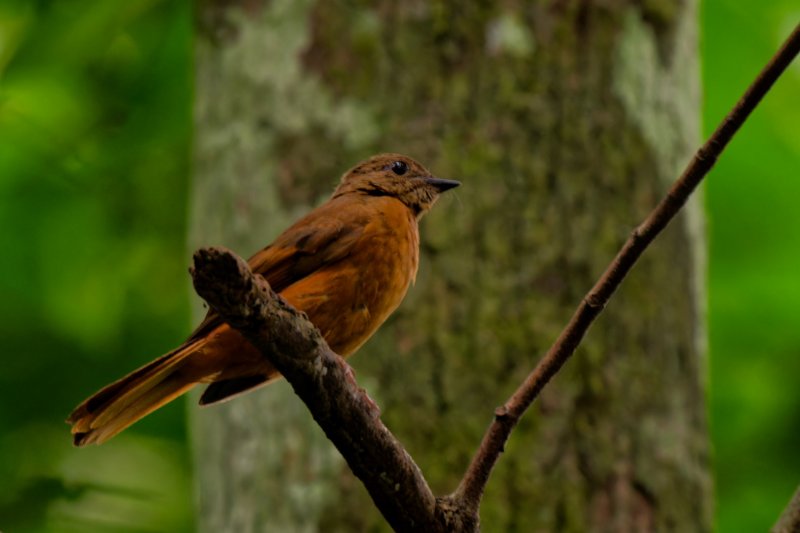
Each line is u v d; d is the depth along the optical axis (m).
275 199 11.22
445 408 10.30
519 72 11.14
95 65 15.49
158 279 16.30
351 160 11.11
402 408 10.30
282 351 6.50
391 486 6.97
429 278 10.57
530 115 11.04
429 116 11.06
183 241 16.30
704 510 10.74
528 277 10.64
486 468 7.19
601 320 10.70
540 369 7.17
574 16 11.38
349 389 6.75
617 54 11.40
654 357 10.81
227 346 8.57
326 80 11.34
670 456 10.62
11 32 14.95
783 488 16.30
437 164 10.88
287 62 11.50
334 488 10.25
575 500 10.20
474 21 11.24
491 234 10.70
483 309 10.52
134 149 16.19
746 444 16.58
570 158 11.01
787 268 16.30
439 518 7.09
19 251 16.03
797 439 16.50
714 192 16.27
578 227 10.84
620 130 11.22
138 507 15.68
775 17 15.76
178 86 16.02
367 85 11.23
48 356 15.93
